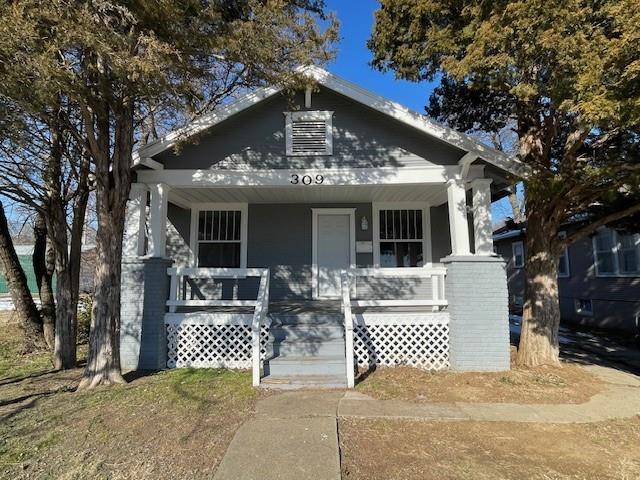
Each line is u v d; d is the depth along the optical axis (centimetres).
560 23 497
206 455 391
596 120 461
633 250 1196
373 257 1018
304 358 683
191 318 740
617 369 765
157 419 479
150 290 725
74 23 429
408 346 784
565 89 518
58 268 803
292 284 1012
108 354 621
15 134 555
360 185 799
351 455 397
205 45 550
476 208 749
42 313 992
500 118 1038
